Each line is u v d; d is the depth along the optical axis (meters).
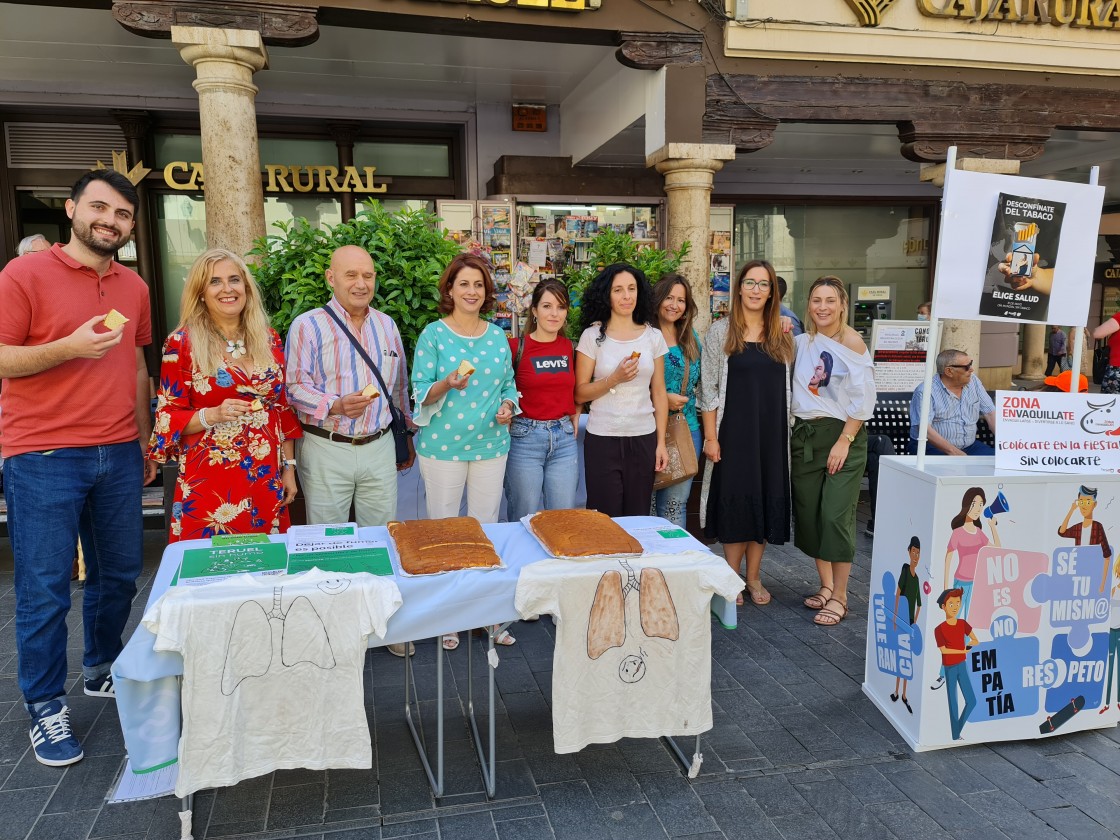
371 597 2.19
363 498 3.38
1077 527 2.80
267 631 2.12
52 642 2.75
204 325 2.81
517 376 3.62
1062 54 6.63
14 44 6.15
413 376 3.33
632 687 2.45
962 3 6.23
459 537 2.53
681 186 6.14
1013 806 2.47
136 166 7.36
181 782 2.08
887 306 10.62
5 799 2.50
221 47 4.90
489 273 3.38
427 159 8.29
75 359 2.69
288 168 7.75
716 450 3.94
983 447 5.09
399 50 6.48
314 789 2.55
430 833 2.34
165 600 2.06
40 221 7.56
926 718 2.77
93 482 2.80
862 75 6.36
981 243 2.85
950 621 2.74
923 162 6.91
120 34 5.99
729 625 2.52
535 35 5.77
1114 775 2.65
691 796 2.52
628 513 3.79
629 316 3.71
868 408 3.79
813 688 3.27
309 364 3.16
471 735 2.89
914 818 2.42
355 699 2.21
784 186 10.01
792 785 2.59
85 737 2.87
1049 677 2.85
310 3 5.07
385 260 4.21
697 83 6.01
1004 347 10.38
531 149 8.14
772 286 3.81
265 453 2.93
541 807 2.46
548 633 3.86
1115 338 7.53
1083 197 2.93
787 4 6.03
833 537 3.88
